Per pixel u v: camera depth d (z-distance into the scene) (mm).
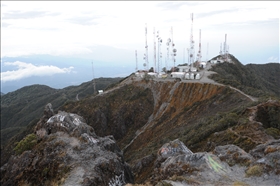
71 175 21562
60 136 31109
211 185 17406
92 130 33875
